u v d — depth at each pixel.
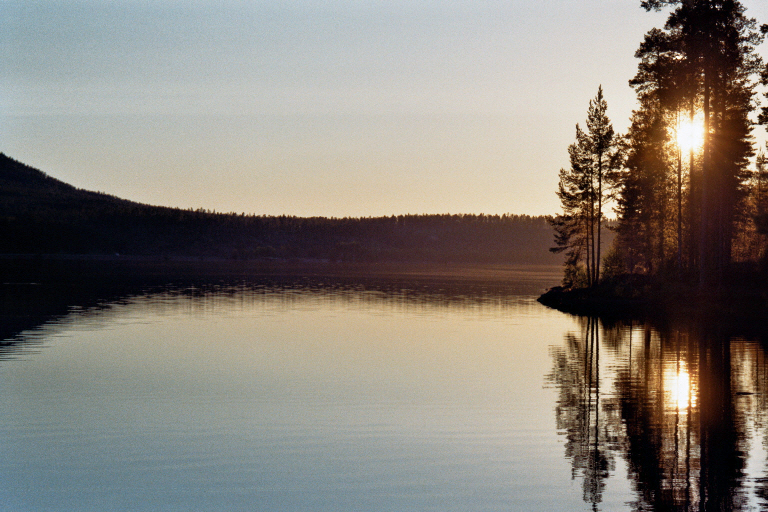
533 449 16.94
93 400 21.98
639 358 30.27
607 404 21.50
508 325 45.12
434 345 35.31
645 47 49.53
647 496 13.85
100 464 15.81
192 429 18.69
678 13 45.75
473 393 23.33
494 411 20.72
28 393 22.94
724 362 28.80
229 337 37.88
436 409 20.98
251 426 18.97
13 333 38.03
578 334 39.66
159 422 19.36
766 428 18.58
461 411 20.72
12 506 13.51
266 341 36.47
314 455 16.48
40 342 34.78
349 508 13.38
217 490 14.28
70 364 28.55
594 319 48.38
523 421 19.53
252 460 16.09
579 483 14.59
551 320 48.28
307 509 13.31
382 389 24.03
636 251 76.75
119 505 13.55
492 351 33.16
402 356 31.62
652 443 17.31
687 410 20.61
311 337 38.31
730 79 48.50
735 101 49.50
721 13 43.47
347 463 15.94
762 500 13.59
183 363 29.19
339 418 19.91
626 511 13.14
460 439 17.80
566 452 16.67
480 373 27.20
